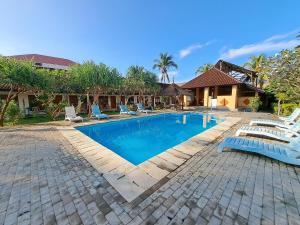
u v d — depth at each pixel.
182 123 12.77
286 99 11.84
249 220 2.16
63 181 3.24
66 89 15.89
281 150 4.31
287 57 7.64
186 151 4.94
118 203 2.55
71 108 11.77
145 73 22.33
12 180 3.28
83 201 2.60
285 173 3.47
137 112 17.27
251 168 3.72
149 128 11.09
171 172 3.60
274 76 8.81
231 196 2.67
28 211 2.38
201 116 15.23
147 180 3.26
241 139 5.26
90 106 15.73
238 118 11.77
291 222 2.13
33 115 15.50
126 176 3.44
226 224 2.10
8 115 10.45
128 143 7.86
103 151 5.12
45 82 10.84
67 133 7.62
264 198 2.62
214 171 3.59
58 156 4.67
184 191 2.84
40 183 3.16
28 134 7.41
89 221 2.18
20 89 10.60
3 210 2.40
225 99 19.83
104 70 14.58
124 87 20.25
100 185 3.09
